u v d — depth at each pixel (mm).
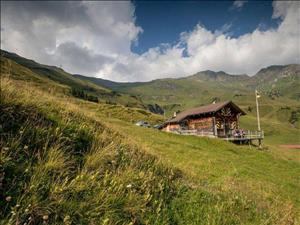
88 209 6164
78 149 8391
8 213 5309
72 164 7512
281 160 39875
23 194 5652
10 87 8773
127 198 6992
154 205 7375
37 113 8641
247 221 8344
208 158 26125
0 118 7461
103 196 6668
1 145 6508
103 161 8203
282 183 23000
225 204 8953
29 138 7438
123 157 9289
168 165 11359
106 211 6258
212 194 9414
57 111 10008
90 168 7699
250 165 30828
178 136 42719
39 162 6711
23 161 6602
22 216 5324
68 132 8625
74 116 10727
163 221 6820
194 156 25453
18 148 6684
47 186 6160
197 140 41688
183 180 10141
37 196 5828
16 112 7996
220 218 7773
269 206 10547
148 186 8070
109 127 13406
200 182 11320
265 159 38188
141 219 6672
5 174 6016
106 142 9516
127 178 7824
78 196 6418
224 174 19531
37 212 5551
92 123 11844
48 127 8250
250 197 11000
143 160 10164
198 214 7750
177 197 8461
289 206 11812
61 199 5945
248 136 59594
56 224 5531
